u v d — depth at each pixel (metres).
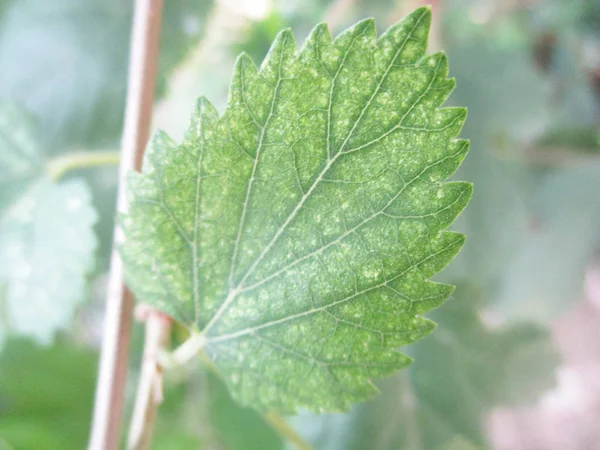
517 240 0.28
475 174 0.28
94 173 0.23
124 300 0.13
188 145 0.11
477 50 0.28
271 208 0.12
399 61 0.11
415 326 0.12
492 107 0.28
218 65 0.29
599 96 0.36
